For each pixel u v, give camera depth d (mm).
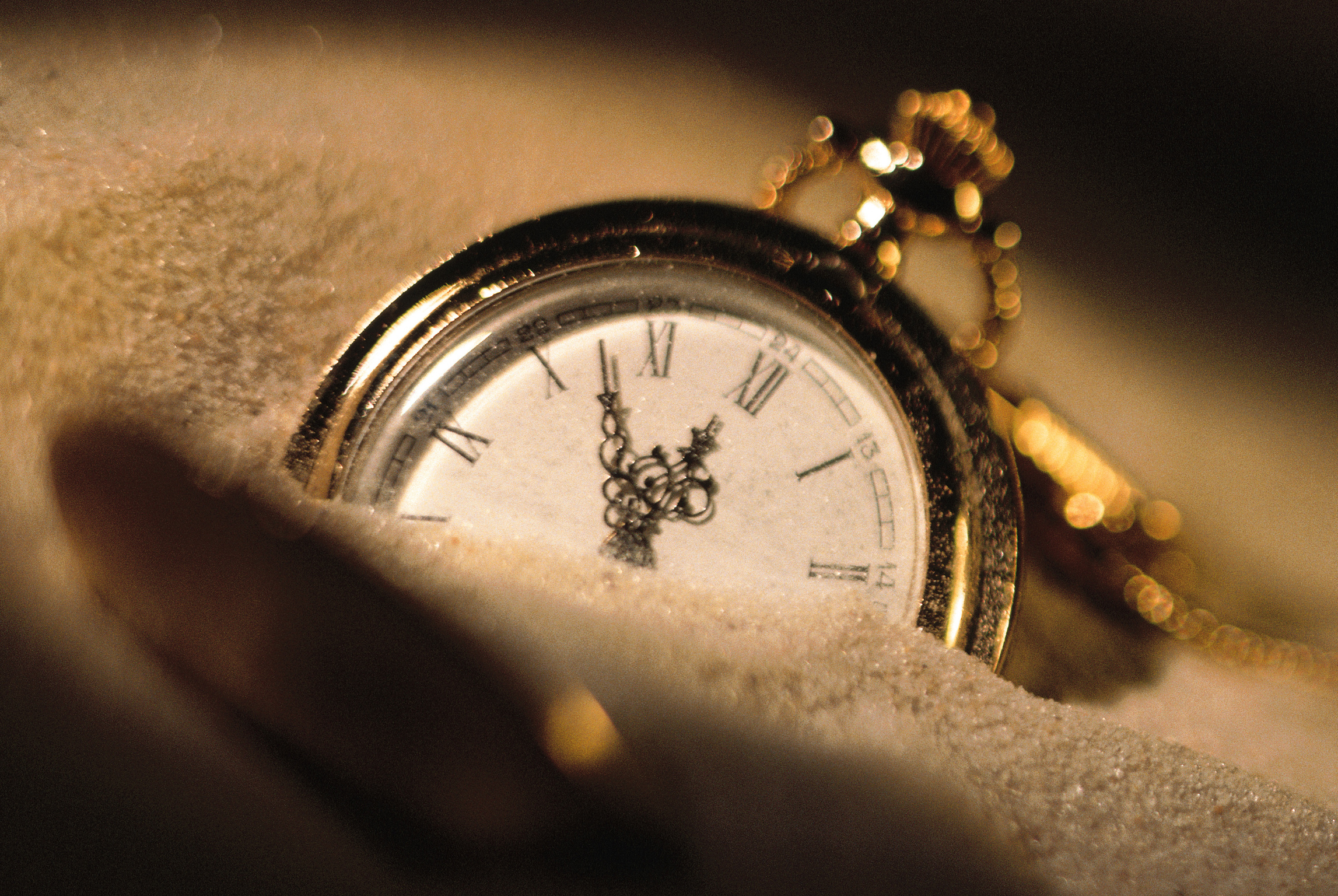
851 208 187
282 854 133
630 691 151
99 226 174
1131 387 198
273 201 182
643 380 173
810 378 173
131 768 142
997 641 171
